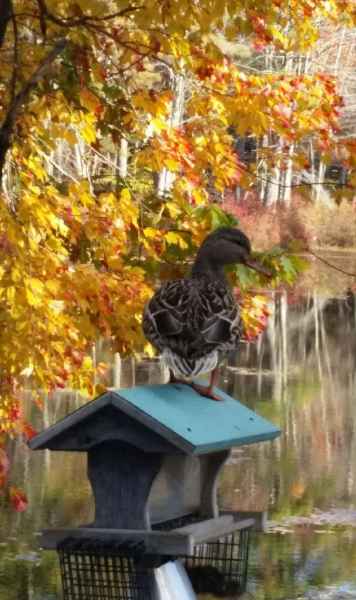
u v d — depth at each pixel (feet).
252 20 24.04
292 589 32.37
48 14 19.93
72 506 40.93
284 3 25.90
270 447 52.95
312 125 28.99
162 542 17.47
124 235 26.45
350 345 91.71
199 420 18.61
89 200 26.20
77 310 25.52
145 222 28.27
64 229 25.08
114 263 26.16
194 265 20.80
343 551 36.04
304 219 179.32
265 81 28.63
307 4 26.78
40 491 42.91
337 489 44.68
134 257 28.58
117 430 17.83
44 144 27.07
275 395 66.95
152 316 18.80
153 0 22.21
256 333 27.25
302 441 54.34
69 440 18.08
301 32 27.48
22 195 25.84
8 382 26.23
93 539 17.71
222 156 28.60
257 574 33.42
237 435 18.74
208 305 18.79
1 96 24.02
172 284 19.22
